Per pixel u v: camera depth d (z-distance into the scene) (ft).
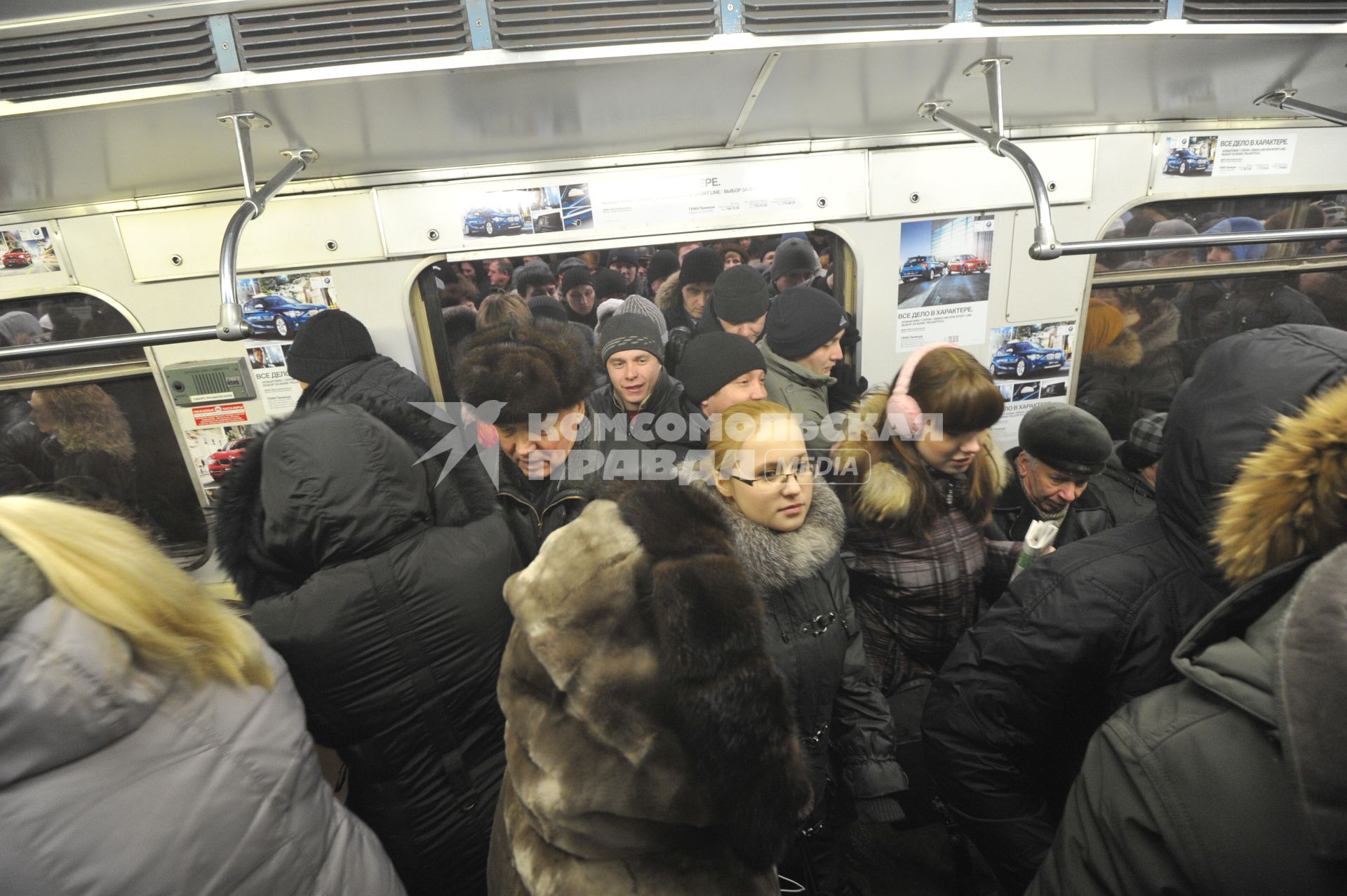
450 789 3.21
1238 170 5.71
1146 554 2.82
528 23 3.35
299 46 3.29
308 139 4.11
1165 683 2.70
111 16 3.19
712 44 3.45
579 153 4.94
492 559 3.24
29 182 4.27
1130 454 5.08
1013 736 3.06
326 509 2.77
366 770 3.08
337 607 2.76
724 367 4.42
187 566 5.75
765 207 5.22
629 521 2.15
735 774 1.86
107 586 1.91
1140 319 6.15
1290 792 1.53
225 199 4.88
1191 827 1.63
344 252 5.03
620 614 1.98
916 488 4.81
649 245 5.22
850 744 4.16
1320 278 6.17
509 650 2.26
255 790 2.11
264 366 5.27
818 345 5.13
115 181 4.45
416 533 3.05
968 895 4.78
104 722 1.79
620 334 5.18
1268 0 3.72
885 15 3.51
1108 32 3.65
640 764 1.89
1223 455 2.49
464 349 4.74
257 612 2.77
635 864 1.98
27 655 1.72
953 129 5.26
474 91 3.66
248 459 3.18
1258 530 2.04
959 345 5.82
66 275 4.99
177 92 3.31
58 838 1.74
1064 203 5.57
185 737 1.98
